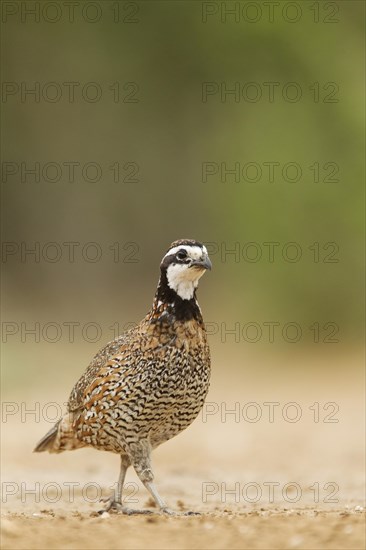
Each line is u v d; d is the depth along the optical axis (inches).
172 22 2023.9
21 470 860.6
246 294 1862.7
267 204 1824.6
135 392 578.2
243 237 1871.3
